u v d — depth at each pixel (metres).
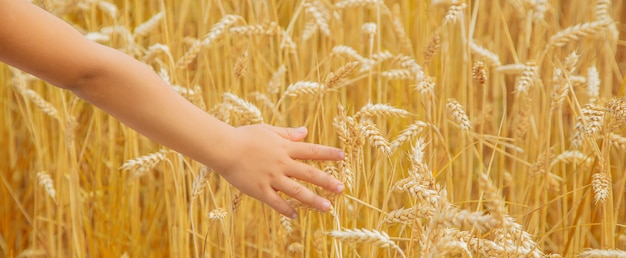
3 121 2.11
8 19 1.22
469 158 1.70
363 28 1.76
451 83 2.02
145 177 1.96
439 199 1.26
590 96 1.70
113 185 1.86
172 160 1.79
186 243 1.70
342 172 1.41
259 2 1.99
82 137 2.12
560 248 1.70
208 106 1.90
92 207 1.89
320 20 1.76
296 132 1.42
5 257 1.95
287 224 1.55
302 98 1.74
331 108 1.85
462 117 1.47
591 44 1.97
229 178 1.37
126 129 1.88
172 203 1.90
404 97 1.95
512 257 1.34
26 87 1.96
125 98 1.29
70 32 1.26
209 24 2.04
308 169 1.38
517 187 1.92
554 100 1.57
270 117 1.83
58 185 1.86
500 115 2.18
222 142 1.34
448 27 2.05
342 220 1.55
